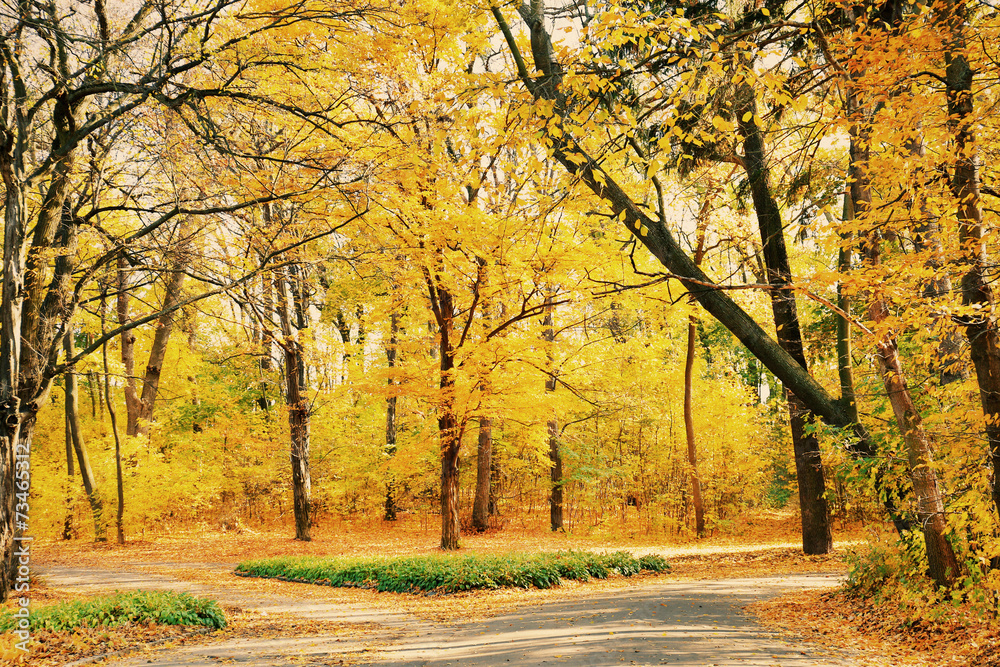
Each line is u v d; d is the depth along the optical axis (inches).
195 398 1002.1
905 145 243.4
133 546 727.1
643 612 332.8
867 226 247.9
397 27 340.8
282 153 401.1
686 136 245.1
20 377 380.8
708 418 853.8
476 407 560.7
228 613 370.9
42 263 391.9
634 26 213.5
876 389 389.4
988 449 229.9
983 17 235.9
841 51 244.7
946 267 225.5
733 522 833.5
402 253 515.8
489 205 486.9
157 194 422.6
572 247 475.2
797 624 302.4
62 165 397.1
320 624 352.2
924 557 297.9
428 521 931.3
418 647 291.6
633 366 864.9
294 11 332.5
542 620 333.4
